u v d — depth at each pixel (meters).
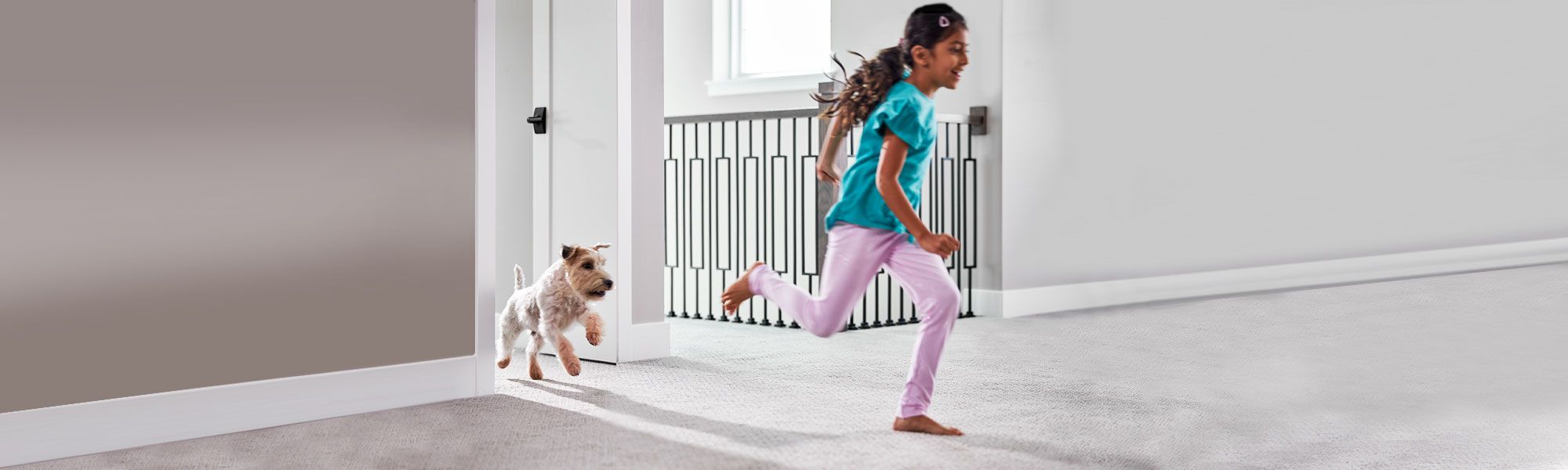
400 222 2.91
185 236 2.52
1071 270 5.71
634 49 3.83
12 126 2.27
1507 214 6.69
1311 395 3.09
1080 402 3.01
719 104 6.53
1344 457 2.32
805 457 2.34
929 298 2.55
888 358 3.95
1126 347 4.13
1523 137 6.71
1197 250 5.95
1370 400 2.96
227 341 2.60
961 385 3.28
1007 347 4.18
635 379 3.45
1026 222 5.50
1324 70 6.18
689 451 2.40
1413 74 6.40
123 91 2.42
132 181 2.44
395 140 2.89
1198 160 5.98
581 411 2.89
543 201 4.01
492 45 3.09
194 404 2.55
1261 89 6.09
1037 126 5.55
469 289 3.07
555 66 3.95
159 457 2.36
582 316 3.38
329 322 2.78
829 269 2.53
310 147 2.72
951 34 2.49
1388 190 6.32
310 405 2.75
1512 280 5.82
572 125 3.91
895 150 2.40
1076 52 5.70
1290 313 4.94
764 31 6.54
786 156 5.25
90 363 2.40
